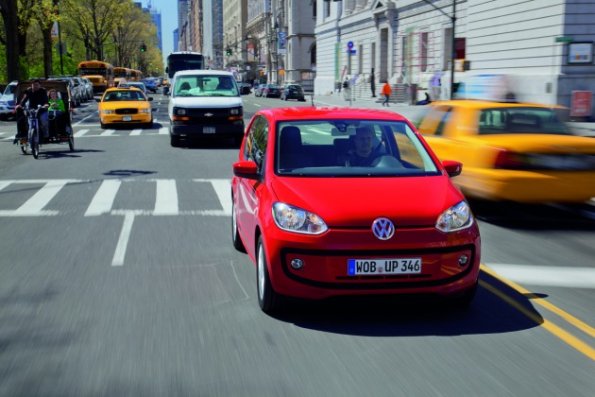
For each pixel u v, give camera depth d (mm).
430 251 5410
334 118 6883
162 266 7418
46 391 4285
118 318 5703
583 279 6977
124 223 9781
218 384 4375
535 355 4863
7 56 44031
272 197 5809
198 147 21328
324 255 5348
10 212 10633
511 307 6004
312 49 95562
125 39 123000
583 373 4551
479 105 10242
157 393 4246
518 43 33406
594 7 29781
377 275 5359
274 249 5500
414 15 48375
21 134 18859
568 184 9148
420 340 5168
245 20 160250
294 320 5629
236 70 140000
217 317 5719
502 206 10203
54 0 53906
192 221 9938
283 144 6539
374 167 6375
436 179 6164
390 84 52281
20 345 5090
